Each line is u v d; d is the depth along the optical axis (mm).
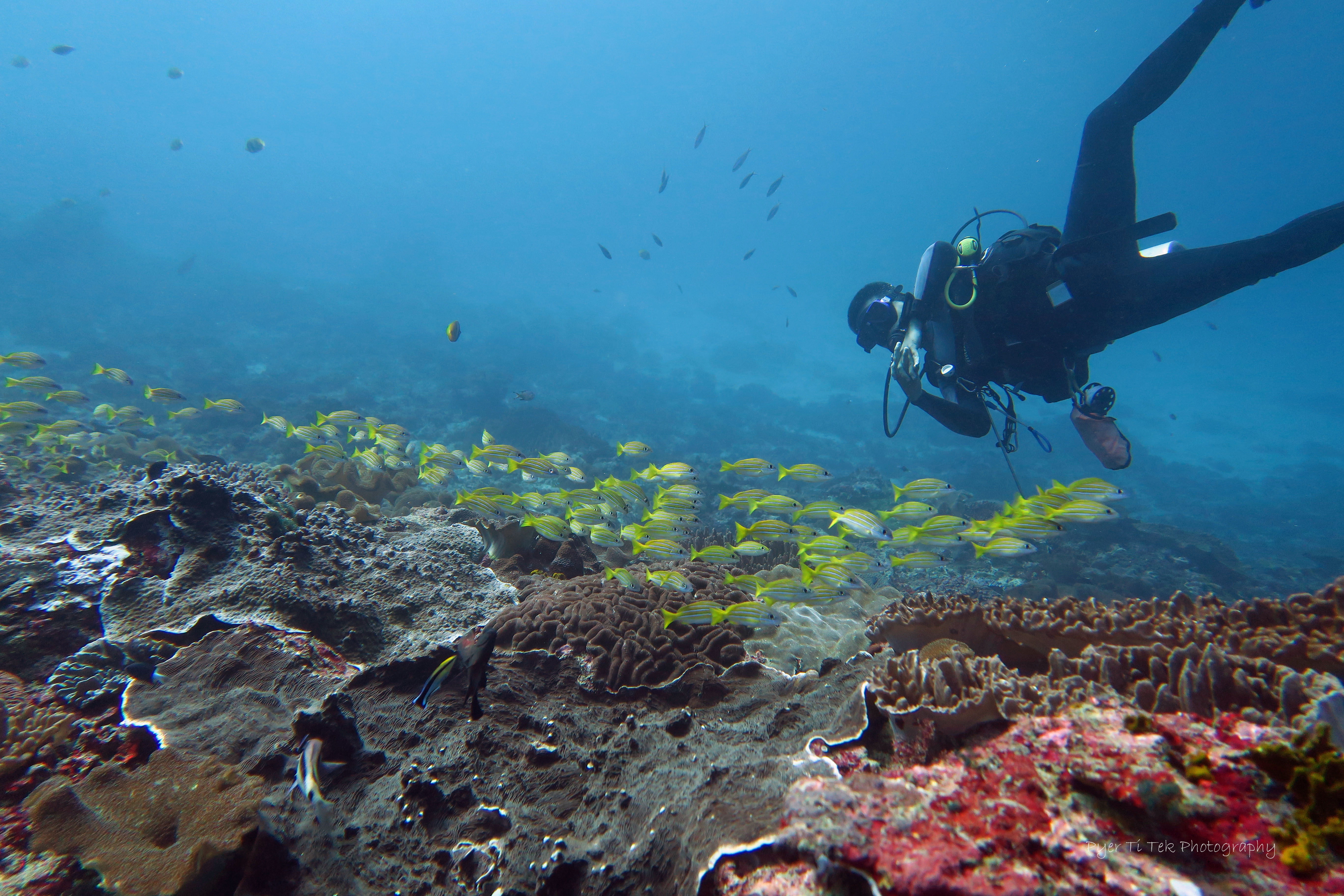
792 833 1760
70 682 3135
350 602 3885
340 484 9203
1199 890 1415
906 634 3564
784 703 3158
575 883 2211
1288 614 2994
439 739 2766
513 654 3520
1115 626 3016
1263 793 1570
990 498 21344
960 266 5906
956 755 2074
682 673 3510
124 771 2445
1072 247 5496
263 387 24438
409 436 16188
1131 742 1729
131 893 1973
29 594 3545
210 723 2773
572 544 6309
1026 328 5789
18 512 4426
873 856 1618
